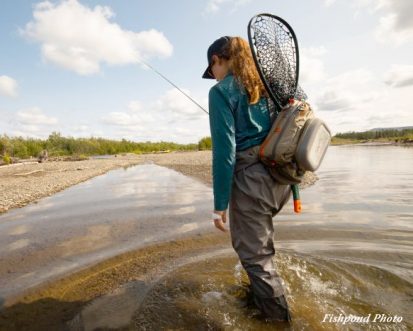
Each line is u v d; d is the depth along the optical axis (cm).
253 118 221
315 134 208
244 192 220
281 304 219
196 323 224
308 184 943
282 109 219
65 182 1155
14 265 350
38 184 1122
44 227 520
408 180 1011
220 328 217
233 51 226
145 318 233
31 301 267
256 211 220
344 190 823
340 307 239
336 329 212
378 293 260
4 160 2941
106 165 2234
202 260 336
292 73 241
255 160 219
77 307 255
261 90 226
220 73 241
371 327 214
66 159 3569
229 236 425
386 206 606
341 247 368
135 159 3145
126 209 642
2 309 256
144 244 402
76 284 296
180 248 384
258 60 216
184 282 283
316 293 260
